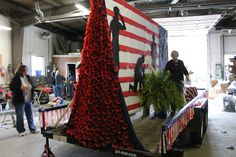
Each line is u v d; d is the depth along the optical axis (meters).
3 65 9.55
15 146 4.42
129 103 3.66
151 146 2.83
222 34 13.72
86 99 3.04
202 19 9.13
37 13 8.59
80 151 4.11
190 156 3.88
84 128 3.07
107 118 2.94
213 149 4.23
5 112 5.75
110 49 2.93
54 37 13.20
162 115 4.21
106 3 3.06
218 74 13.70
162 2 8.04
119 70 3.36
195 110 4.30
